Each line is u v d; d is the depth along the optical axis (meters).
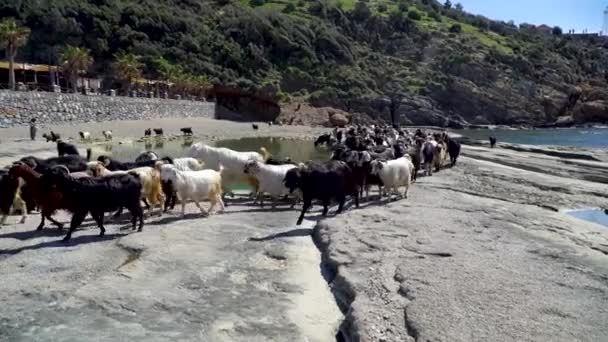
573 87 132.25
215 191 15.10
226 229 13.03
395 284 9.00
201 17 113.12
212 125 70.12
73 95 47.84
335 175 14.47
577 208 19.39
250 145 47.66
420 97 115.12
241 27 111.62
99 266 10.00
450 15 183.62
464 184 22.80
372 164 17.09
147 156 18.41
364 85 111.25
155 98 67.31
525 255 11.00
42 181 12.16
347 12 151.75
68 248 11.20
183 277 9.52
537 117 123.38
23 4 89.12
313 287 9.47
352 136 33.34
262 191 16.66
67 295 8.55
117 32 93.06
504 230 13.27
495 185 23.08
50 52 85.00
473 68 127.81
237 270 10.05
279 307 8.46
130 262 10.26
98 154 32.38
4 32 44.94
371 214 14.45
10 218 14.29
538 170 31.78
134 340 7.15
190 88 86.25
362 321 7.54
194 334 7.39
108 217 14.49
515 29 198.88
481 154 40.38
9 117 38.91
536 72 135.75
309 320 8.14
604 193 22.47
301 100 100.62
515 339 6.88
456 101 120.50
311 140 58.25
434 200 17.53
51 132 34.84
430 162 25.89
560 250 11.59
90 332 7.34
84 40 89.56
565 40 181.00
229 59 101.25
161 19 101.31
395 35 143.75
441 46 139.25
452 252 10.87
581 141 78.25
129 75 73.25
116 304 8.26
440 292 8.48
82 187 11.84
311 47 117.44
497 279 9.23
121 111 57.19
